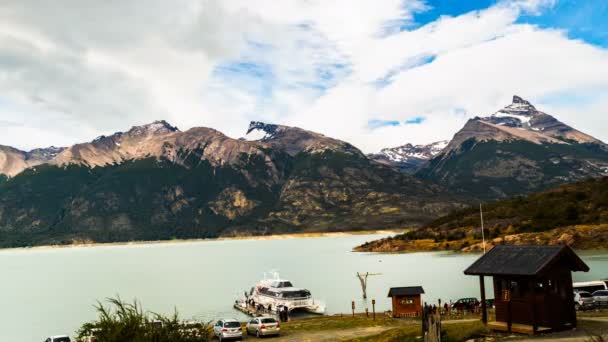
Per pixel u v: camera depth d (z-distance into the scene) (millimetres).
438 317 33969
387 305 84688
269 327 52562
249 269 185375
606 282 60062
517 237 179375
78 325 84438
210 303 100375
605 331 33406
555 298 34594
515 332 34719
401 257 196750
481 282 38156
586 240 161250
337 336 49781
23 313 99188
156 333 26953
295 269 172000
